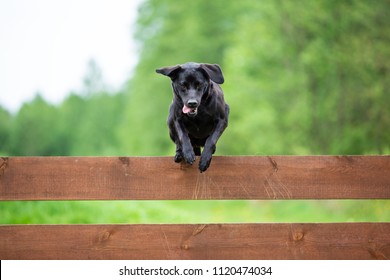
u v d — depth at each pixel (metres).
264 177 6.47
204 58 34.50
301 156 6.46
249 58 23.62
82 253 6.43
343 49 19.55
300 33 21.92
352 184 6.44
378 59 19.00
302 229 6.40
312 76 21.69
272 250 6.39
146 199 6.49
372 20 19.28
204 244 6.40
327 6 20.17
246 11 32.50
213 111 6.85
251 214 16.97
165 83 35.78
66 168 6.50
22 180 6.49
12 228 6.44
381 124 19.22
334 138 20.78
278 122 22.33
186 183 6.49
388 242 6.37
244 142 25.66
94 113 66.81
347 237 6.38
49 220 11.05
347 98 20.23
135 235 6.42
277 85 22.62
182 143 6.56
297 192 6.45
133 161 6.50
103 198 6.49
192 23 34.72
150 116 36.47
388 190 6.42
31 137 62.94
